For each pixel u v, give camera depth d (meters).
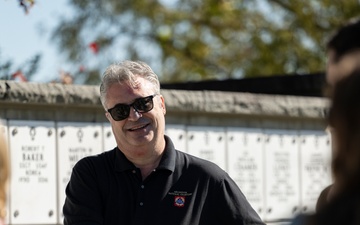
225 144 13.03
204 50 31.84
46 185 10.88
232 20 30.92
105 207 7.86
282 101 13.70
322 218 3.88
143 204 7.77
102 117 11.54
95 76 30.66
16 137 10.61
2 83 10.35
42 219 10.80
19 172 10.61
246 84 15.49
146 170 7.91
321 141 14.57
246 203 7.94
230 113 12.94
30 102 10.61
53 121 11.02
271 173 13.73
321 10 29.98
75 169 7.99
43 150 10.88
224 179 7.95
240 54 31.30
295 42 30.14
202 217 7.83
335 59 4.13
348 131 3.86
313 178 14.39
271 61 30.19
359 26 4.16
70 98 11.01
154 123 7.95
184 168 7.93
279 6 30.50
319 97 14.84
